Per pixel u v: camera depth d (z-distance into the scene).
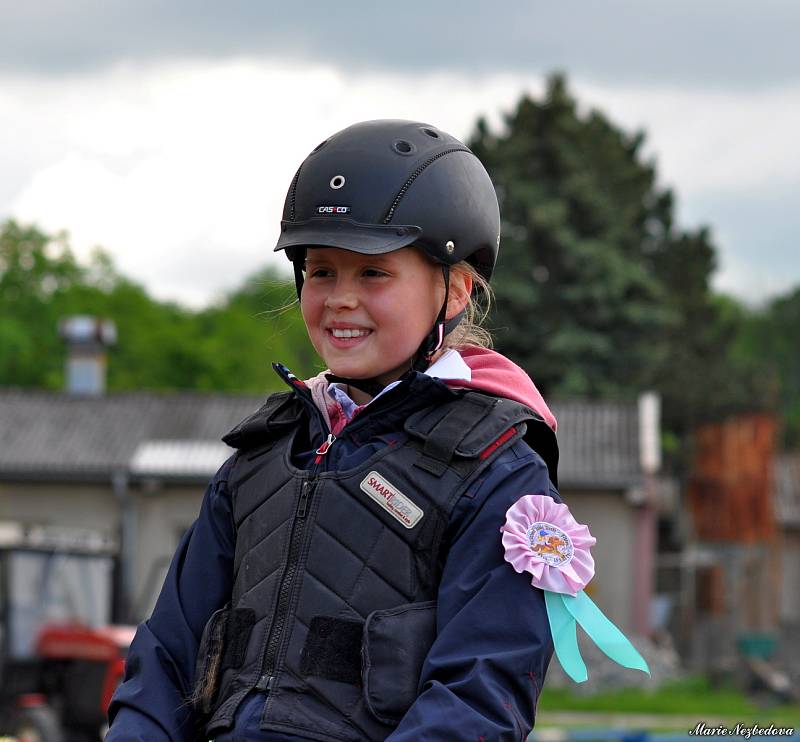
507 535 3.80
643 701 32.66
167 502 38.56
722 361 67.81
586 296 55.72
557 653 3.76
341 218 4.07
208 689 3.97
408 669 3.74
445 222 4.14
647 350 56.97
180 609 4.20
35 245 78.94
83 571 21.16
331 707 3.74
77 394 42.59
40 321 77.12
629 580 39.34
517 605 3.75
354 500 3.89
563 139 58.91
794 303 110.69
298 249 4.43
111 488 38.62
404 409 4.00
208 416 41.62
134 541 38.28
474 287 4.50
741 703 33.72
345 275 4.12
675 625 46.50
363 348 4.11
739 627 46.56
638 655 3.81
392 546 3.84
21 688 19.70
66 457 38.88
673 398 60.81
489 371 4.22
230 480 4.26
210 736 3.91
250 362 71.75
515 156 58.16
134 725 3.99
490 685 3.63
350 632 3.79
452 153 4.27
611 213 59.12
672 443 58.38
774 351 107.50
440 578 3.85
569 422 41.88
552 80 59.56
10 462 38.56
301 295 4.40
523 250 56.22
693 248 70.75
